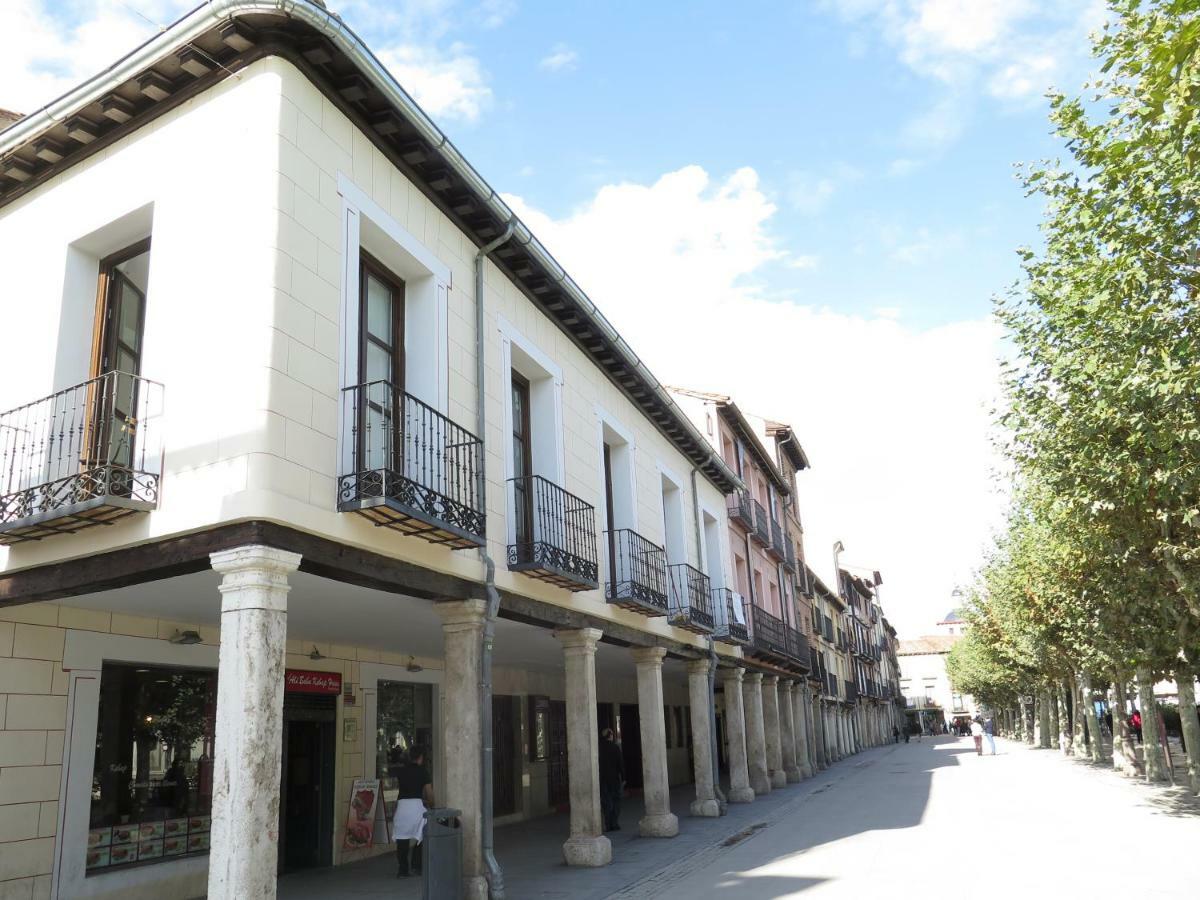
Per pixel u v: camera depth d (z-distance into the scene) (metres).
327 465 7.14
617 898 9.52
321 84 7.79
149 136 7.95
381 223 8.47
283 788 12.04
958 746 53.66
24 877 8.23
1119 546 12.96
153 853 9.67
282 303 6.91
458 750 8.92
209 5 7.07
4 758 8.22
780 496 33.50
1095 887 8.67
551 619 11.11
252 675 6.15
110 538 6.97
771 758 23.80
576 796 11.79
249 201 7.14
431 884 8.21
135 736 9.70
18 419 8.08
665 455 17.23
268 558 6.36
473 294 10.19
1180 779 21.69
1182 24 6.94
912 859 11.04
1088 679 29.50
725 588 19.48
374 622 10.82
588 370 13.62
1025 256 11.11
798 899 8.84
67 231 8.28
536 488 11.21
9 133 8.30
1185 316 8.92
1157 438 9.37
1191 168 7.26
